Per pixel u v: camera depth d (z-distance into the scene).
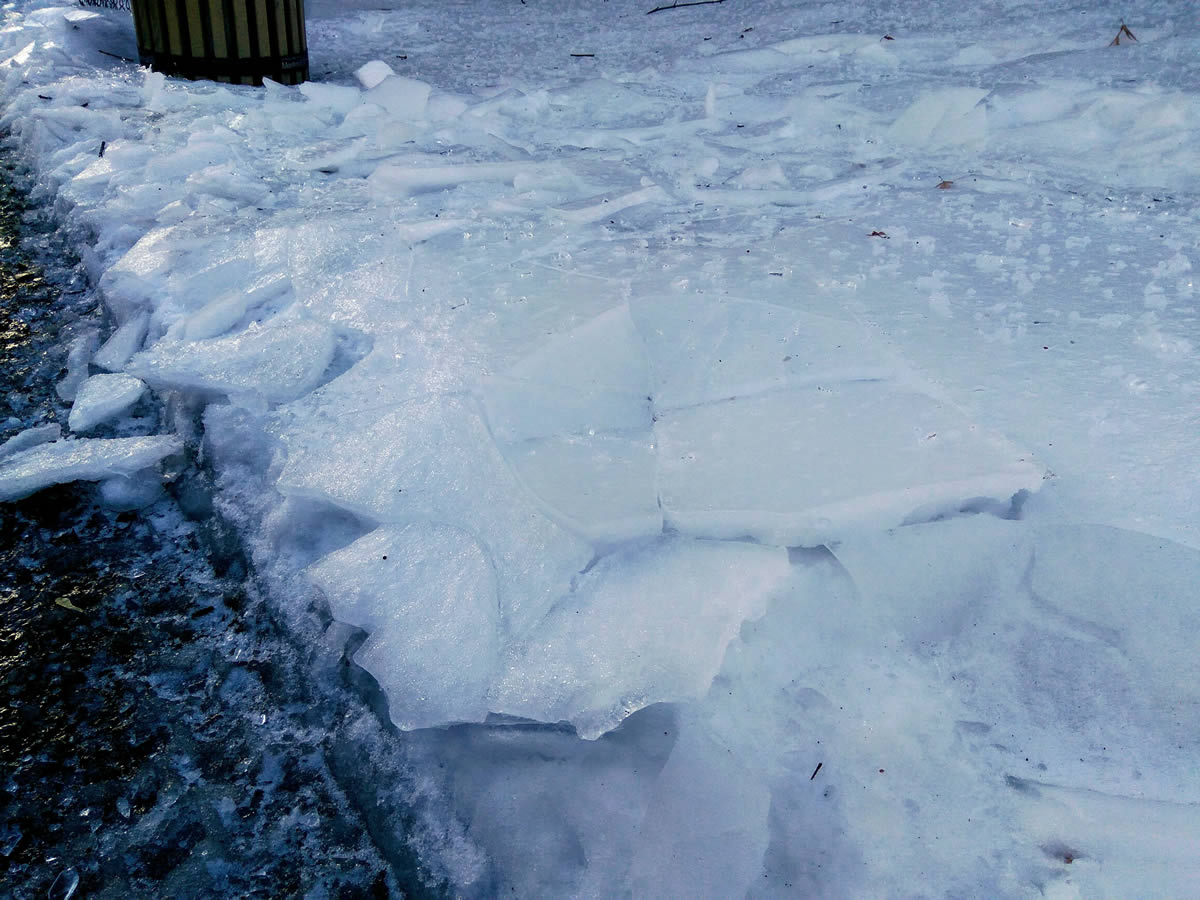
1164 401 1.94
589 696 1.50
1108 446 1.82
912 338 2.20
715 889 1.33
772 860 1.36
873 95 4.29
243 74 4.88
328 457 2.02
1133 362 2.07
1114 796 1.36
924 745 1.46
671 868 1.36
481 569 1.72
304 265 2.83
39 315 3.01
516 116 4.31
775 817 1.40
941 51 4.91
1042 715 1.48
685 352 2.22
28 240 3.50
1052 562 1.64
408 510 1.87
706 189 3.28
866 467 1.79
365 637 1.73
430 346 2.31
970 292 2.42
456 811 1.47
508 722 1.55
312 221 3.10
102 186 3.62
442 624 1.65
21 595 1.98
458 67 5.25
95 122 4.16
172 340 2.58
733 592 1.63
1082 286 2.43
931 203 3.08
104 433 2.45
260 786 1.61
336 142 3.99
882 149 3.70
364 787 1.55
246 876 1.48
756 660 1.59
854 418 1.95
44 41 5.35
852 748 1.47
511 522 1.80
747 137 3.90
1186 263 2.51
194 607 1.95
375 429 2.07
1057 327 2.23
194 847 1.52
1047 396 1.97
